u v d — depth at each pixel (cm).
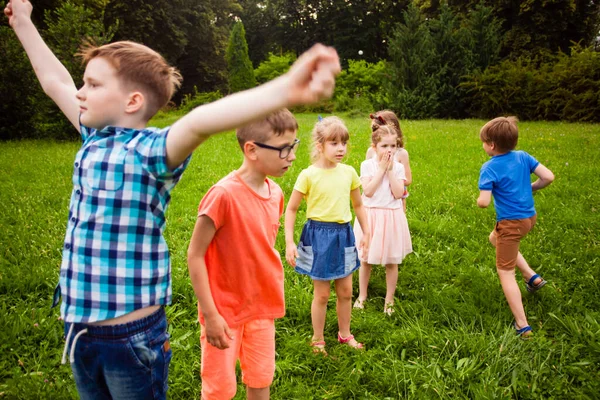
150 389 166
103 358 159
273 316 226
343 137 293
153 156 143
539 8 2362
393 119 409
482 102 2034
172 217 553
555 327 327
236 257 208
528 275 366
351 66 2933
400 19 4022
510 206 327
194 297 361
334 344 318
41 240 450
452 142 1162
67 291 156
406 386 270
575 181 709
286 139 206
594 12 2420
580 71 1783
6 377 268
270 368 225
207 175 789
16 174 788
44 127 1377
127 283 153
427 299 364
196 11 3531
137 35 2922
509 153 337
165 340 171
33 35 203
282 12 4297
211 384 212
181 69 3859
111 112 156
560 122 1792
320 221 299
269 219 219
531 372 272
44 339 303
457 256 454
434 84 2112
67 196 630
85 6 1852
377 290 396
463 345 299
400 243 359
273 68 3366
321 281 300
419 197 647
